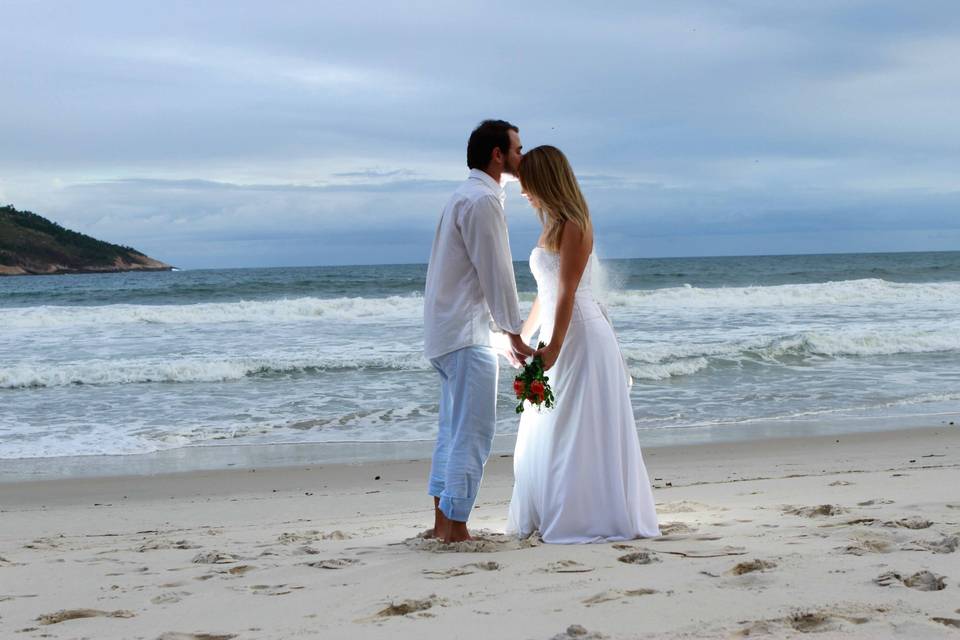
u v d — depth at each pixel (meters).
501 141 3.81
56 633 2.67
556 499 3.92
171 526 5.95
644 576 2.95
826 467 7.68
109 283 60.28
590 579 2.95
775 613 2.39
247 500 7.10
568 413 3.95
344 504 6.77
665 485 6.90
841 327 19.72
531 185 3.86
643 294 27.81
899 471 6.92
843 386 12.94
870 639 2.15
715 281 46.69
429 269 3.94
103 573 3.66
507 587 2.91
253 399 12.44
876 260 80.44
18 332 20.69
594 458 3.91
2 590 3.38
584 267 3.86
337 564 3.53
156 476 8.26
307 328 21.03
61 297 37.44
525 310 26.30
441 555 3.59
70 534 5.68
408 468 8.49
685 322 21.45
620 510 3.88
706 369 14.53
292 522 5.86
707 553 3.31
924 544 3.25
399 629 2.47
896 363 14.95
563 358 3.95
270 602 2.92
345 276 59.97
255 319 23.14
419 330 20.39
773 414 11.05
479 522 4.98
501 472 8.12
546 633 2.35
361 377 14.10
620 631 2.31
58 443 9.84
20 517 6.48
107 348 17.86
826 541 3.41
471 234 3.70
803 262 76.75
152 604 3.01
